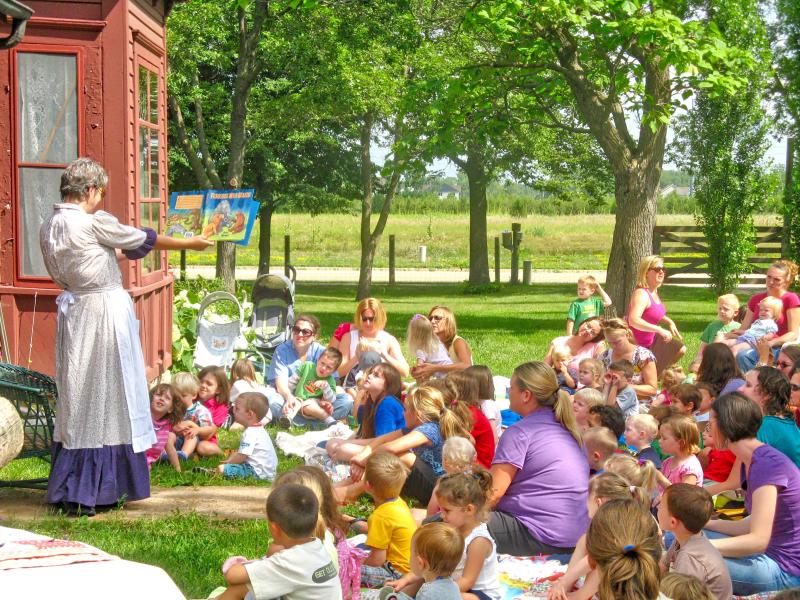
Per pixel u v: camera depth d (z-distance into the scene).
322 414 9.73
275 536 4.30
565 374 10.12
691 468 6.29
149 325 10.36
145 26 9.96
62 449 6.77
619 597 3.72
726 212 23.44
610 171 31.28
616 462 5.73
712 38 14.84
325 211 32.34
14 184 8.93
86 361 6.67
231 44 24.22
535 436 5.84
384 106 22.97
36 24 8.84
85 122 8.96
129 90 9.09
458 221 56.38
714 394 7.88
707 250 24.33
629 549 3.76
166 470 8.00
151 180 10.41
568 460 5.82
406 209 66.62
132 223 9.22
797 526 5.23
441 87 16.66
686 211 72.00
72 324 6.66
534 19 15.19
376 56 22.97
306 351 10.20
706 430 7.63
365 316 10.16
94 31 8.93
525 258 44.75
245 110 21.97
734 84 14.84
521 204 67.81
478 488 4.92
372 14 21.27
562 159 31.16
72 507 6.73
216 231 7.20
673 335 10.94
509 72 16.81
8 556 3.56
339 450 7.48
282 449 8.85
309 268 40.09
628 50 15.57
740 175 23.17
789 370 7.87
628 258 16.16
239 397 8.12
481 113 17.42
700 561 4.73
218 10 21.69
